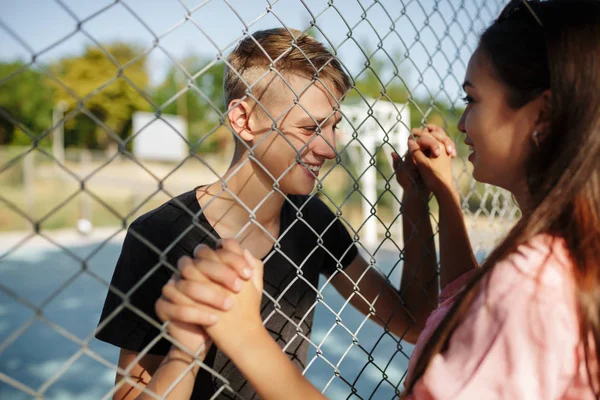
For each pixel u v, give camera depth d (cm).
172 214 122
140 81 2706
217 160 2647
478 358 80
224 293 83
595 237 85
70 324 621
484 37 103
